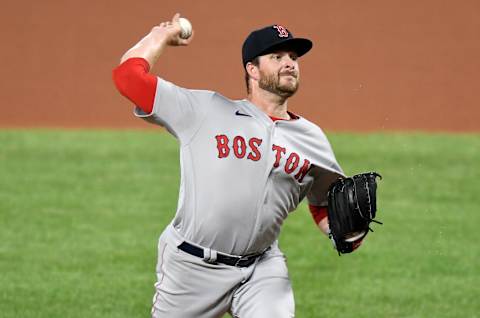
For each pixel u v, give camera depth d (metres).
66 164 51.72
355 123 67.00
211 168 19.22
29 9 92.06
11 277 33.31
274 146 19.45
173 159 53.06
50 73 79.06
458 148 56.78
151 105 18.95
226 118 19.41
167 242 20.11
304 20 89.50
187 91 19.52
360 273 34.62
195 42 84.94
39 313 29.41
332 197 20.52
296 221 41.75
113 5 93.44
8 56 82.62
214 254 19.56
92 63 81.25
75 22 89.38
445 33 86.06
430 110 69.88
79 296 31.28
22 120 67.75
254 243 19.67
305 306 30.75
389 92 74.00
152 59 19.33
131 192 45.94
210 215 19.28
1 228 39.84
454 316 29.94
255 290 19.83
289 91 19.66
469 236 39.41
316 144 20.11
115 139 58.88
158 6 93.38
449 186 47.59
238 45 84.38
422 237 39.25
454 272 34.81
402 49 83.06
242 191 19.23
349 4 92.81
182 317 20.42
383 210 43.22
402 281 33.66
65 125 66.25
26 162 52.22
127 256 36.25
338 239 20.86
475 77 77.12
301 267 35.22
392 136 60.94
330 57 81.56
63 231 39.56
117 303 30.62
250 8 92.50
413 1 93.06
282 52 19.58
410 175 49.72
